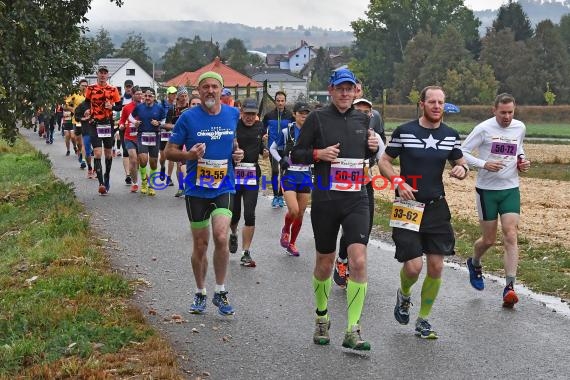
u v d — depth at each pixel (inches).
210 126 285.3
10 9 546.0
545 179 978.1
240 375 235.3
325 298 266.2
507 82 3553.2
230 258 398.6
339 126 258.8
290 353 255.6
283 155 391.2
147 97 613.6
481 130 336.5
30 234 434.3
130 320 270.8
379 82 4170.8
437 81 3511.3
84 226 442.6
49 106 589.3
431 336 272.2
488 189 332.8
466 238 477.4
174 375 221.8
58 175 751.7
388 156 276.4
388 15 4084.6
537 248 443.2
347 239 255.8
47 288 307.6
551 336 277.1
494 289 344.2
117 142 1015.0
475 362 249.4
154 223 485.7
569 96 3609.7
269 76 4190.5
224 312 294.2
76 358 232.4
